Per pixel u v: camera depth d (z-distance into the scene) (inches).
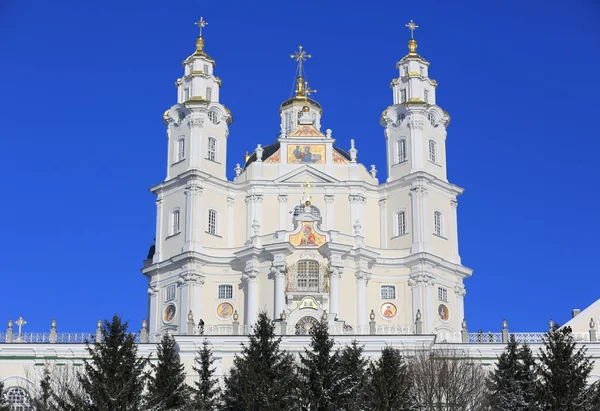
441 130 4813.0
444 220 4650.6
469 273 4638.3
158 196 4653.1
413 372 3238.2
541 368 3120.1
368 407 2849.4
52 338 3644.2
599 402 3029.0
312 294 4239.7
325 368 2942.9
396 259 4490.7
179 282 4431.6
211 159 4662.9
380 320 4421.8
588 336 3745.1
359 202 4611.2
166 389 2997.0
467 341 3651.6
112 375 2861.7
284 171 4660.4
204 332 3806.6
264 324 3063.5
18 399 3533.5
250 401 2856.8
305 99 5157.5
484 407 3166.8
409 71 4869.6
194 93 4736.7
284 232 4367.6
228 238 4594.0
